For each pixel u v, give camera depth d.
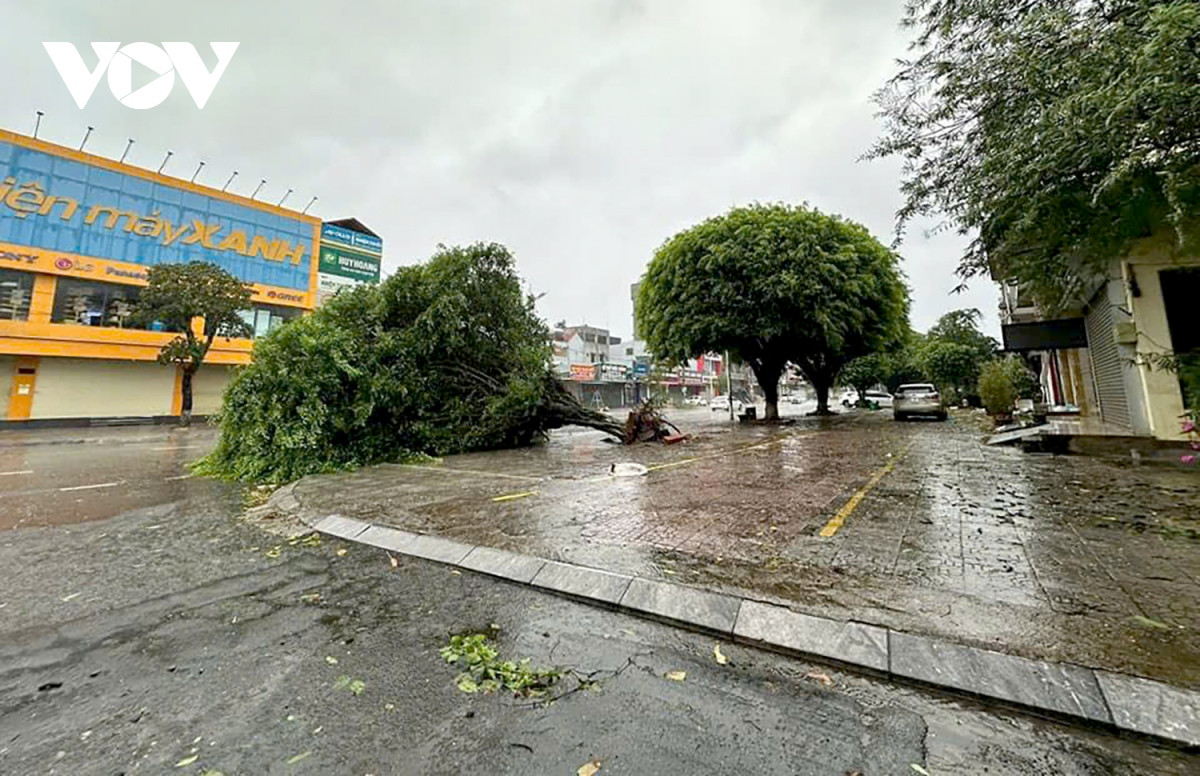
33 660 2.42
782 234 15.09
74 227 19.75
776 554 3.54
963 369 26.66
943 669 2.14
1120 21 3.67
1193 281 6.58
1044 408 12.62
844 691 2.10
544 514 4.88
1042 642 2.25
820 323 14.77
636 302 19.62
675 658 2.40
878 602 2.72
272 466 7.71
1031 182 4.35
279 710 2.02
